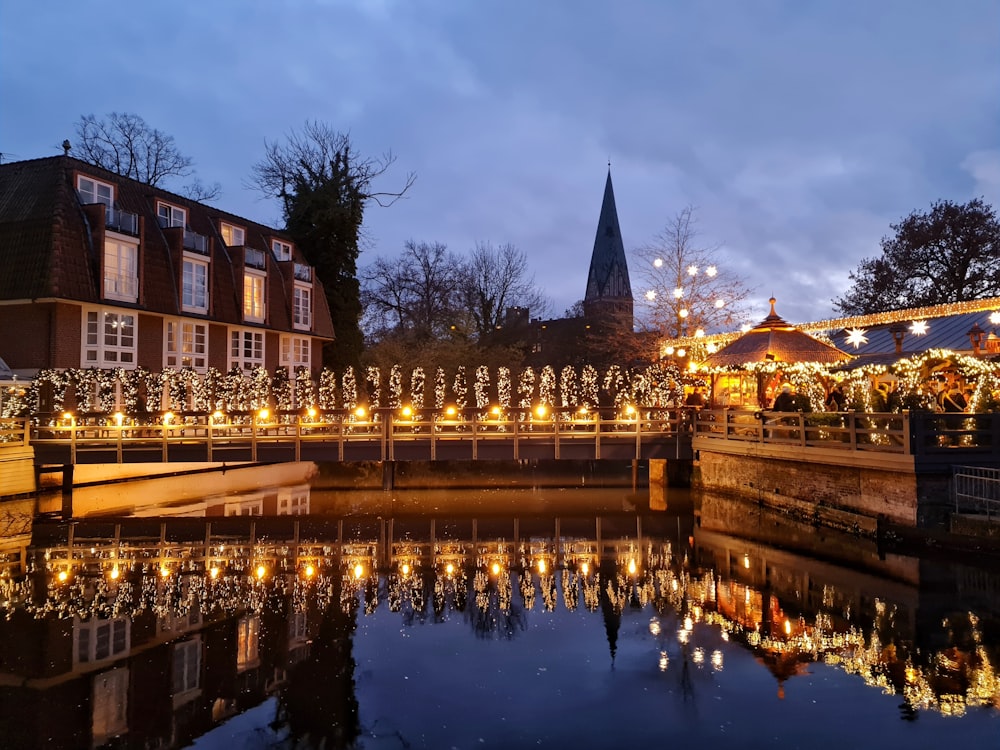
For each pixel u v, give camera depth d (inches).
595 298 3457.2
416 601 508.4
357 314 1796.3
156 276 1208.8
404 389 1606.8
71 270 1047.6
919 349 1003.9
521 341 2086.6
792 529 723.4
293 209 1768.0
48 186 1092.5
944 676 358.3
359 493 1034.1
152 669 379.6
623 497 992.9
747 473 847.1
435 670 378.6
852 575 547.2
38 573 588.4
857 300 1840.6
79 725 315.3
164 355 1230.3
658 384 1185.4
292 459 928.9
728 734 303.4
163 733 308.0
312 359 1657.2
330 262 1740.9
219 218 1446.9
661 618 463.2
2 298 1023.6
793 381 885.8
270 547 693.9
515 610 486.0
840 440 687.1
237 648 412.2
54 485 937.5
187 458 913.5
